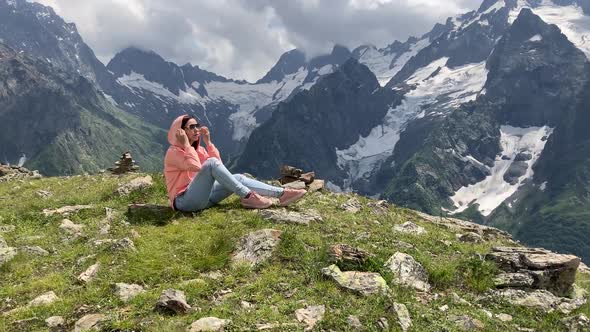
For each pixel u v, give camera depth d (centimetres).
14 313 930
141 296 959
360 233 1436
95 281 1062
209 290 1000
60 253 1294
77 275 1128
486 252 1395
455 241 1569
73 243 1393
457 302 1009
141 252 1195
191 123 1591
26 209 1848
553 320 964
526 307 1032
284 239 1190
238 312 879
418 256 1239
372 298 941
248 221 1416
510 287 1137
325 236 1341
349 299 943
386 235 1462
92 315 894
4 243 1348
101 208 1752
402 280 1066
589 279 1563
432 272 1135
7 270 1193
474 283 1123
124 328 831
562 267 1183
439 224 1956
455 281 1148
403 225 1652
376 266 1085
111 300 962
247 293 970
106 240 1331
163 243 1277
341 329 832
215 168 1504
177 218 1525
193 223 1441
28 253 1279
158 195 1956
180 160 1523
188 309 899
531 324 952
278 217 1471
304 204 1791
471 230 1958
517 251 1276
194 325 811
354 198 2052
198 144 1630
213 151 1698
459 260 1270
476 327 888
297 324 834
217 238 1246
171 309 894
